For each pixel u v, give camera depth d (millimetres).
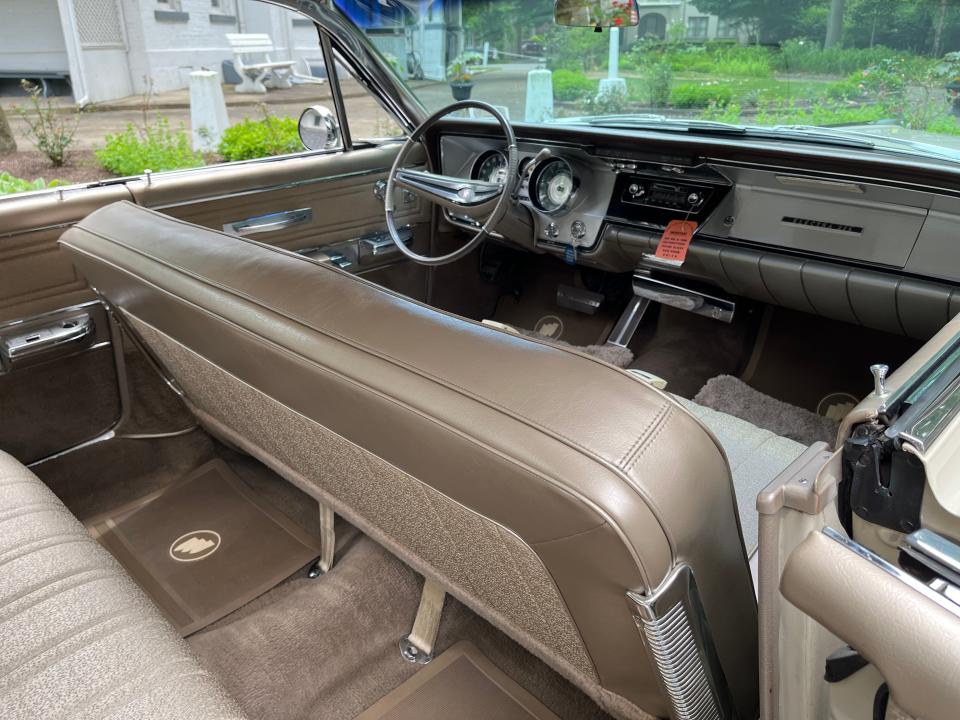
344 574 1658
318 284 995
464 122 2621
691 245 2244
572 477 670
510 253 3143
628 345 2816
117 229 1334
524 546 816
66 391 1908
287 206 2350
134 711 875
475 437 719
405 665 1431
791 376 2492
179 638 1048
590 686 1084
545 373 754
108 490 1972
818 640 855
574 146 2385
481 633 1488
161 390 2068
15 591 1084
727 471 759
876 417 753
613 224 2424
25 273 1788
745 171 2049
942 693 573
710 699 897
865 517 785
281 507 1932
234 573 1713
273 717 1334
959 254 1751
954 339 924
